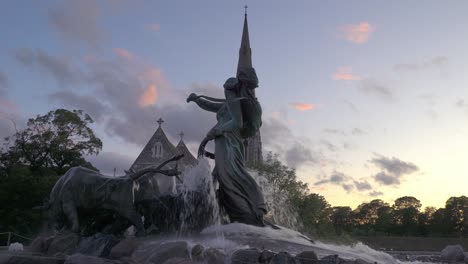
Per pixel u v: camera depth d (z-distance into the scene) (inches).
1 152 2282.2
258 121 735.1
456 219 4985.2
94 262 479.5
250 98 729.0
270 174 2480.3
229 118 716.7
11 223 1943.9
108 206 618.2
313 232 2536.9
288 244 584.7
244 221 674.2
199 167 709.3
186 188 697.0
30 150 2256.4
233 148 700.7
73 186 622.8
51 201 634.2
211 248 502.9
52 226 634.2
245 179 689.6
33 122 2299.5
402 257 1542.8
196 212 676.7
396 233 5216.5
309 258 479.2
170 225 661.3
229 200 683.4
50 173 2193.7
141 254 501.4
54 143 2271.2
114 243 531.5
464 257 1349.7
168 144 3248.0
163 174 677.3
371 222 5664.4
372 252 715.4
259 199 685.3
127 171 707.4
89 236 589.9
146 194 657.0
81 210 623.5
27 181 1973.4
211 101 762.8
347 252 634.8
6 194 1941.4
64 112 2330.2
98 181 626.2
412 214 5226.4
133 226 662.5
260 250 490.0
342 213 5644.7
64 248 563.2
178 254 483.5
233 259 480.7
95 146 2411.4
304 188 2568.9
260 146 3107.8
